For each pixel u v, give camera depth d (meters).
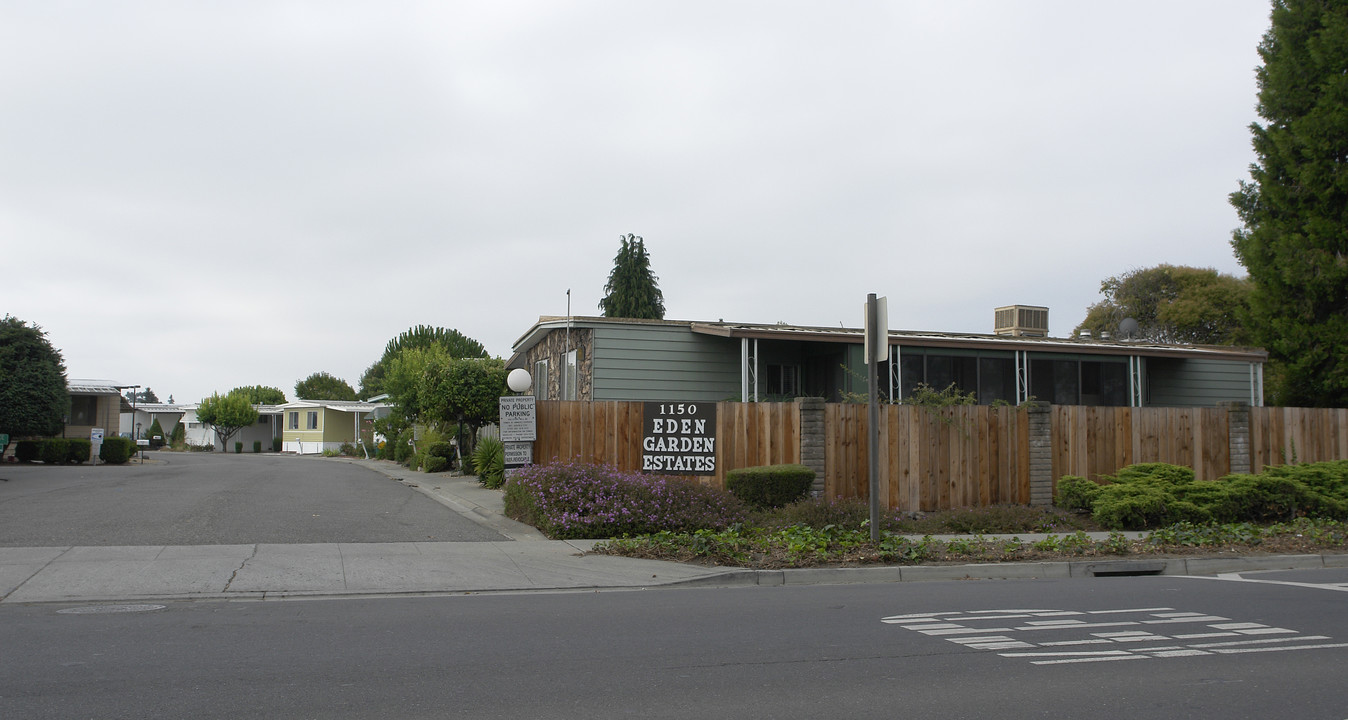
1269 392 31.55
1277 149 24.88
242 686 5.70
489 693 5.61
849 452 16.36
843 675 6.15
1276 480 15.57
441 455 27.47
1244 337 39.56
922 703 5.52
